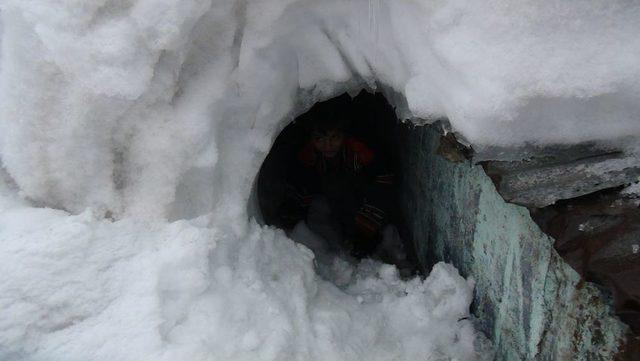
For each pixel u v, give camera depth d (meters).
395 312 1.67
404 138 2.70
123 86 1.22
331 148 2.63
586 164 1.01
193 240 1.32
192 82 1.37
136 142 1.35
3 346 1.12
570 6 0.92
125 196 1.38
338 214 2.99
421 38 1.19
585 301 1.03
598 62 0.92
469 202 1.67
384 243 2.92
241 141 1.52
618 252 0.90
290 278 1.57
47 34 1.18
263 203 2.85
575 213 0.98
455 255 1.88
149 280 1.22
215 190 1.47
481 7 1.01
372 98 2.83
